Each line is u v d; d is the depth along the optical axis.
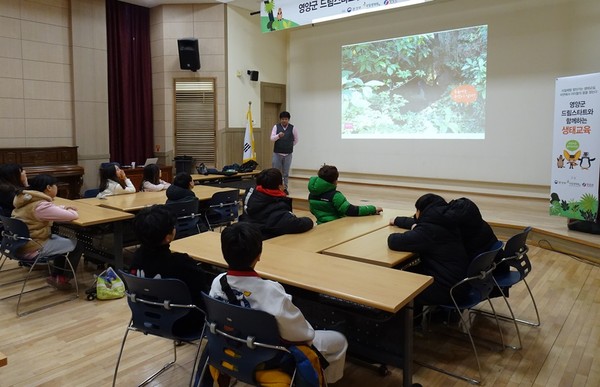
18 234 3.44
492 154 7.58
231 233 1.73
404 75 8.44
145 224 2.14
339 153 9.47
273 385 1.68
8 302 3.60
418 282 2.10
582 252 4.80
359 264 2.38
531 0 7.00
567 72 6.78
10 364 2.67
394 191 8.27
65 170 7.28
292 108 10.12
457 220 2.66
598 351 2.82
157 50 8.88
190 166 8.60
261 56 9.51
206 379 2.01
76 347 2.88
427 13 8.06
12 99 7.12
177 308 2.05
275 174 3.28
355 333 2.38
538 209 6.51
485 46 7.50
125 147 8.72
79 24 7.71
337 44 9.27
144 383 2.47
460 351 2.83
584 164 4.88
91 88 7.94
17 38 7.12
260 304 1.70
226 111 8.94
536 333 3.08
